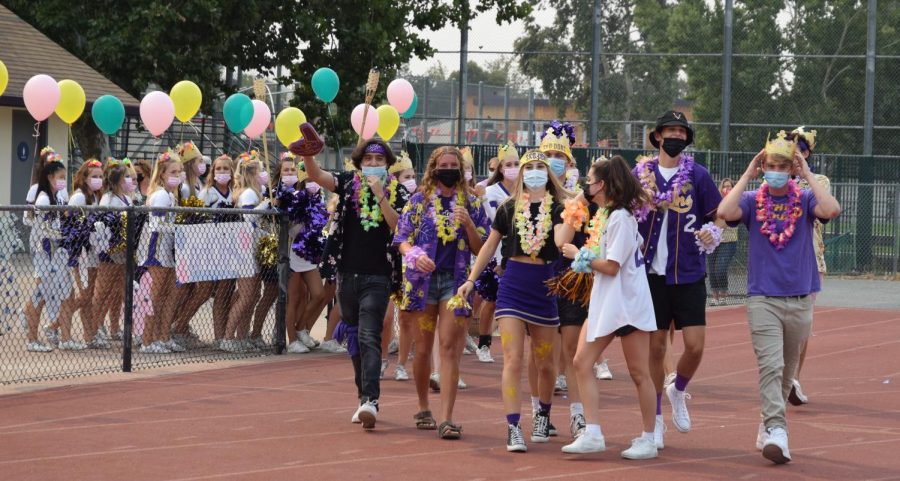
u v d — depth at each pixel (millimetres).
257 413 12594
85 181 16641
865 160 35062
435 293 11492
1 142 31484
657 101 36969
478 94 37594
